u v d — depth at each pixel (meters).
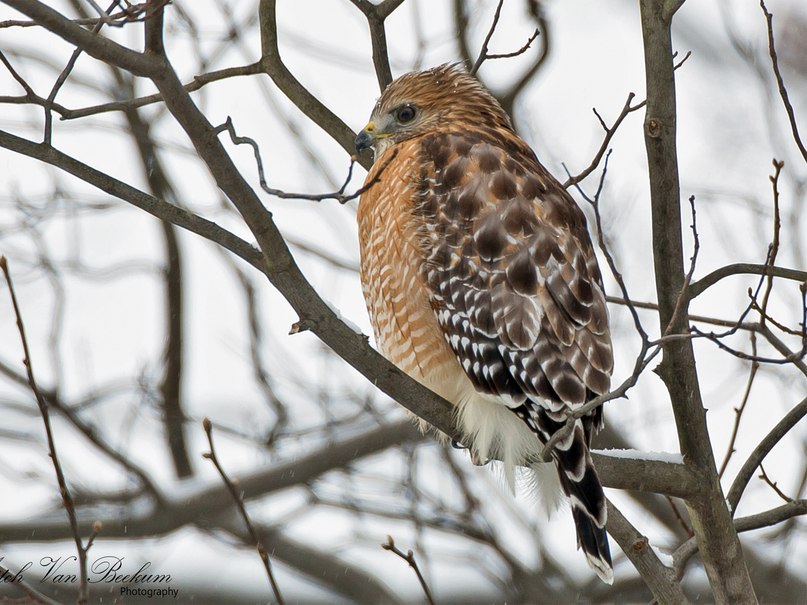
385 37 11.70
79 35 7.70
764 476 9.62
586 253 9.66
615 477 9.01
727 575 9.30
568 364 8.98
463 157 10.00
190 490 16.00
